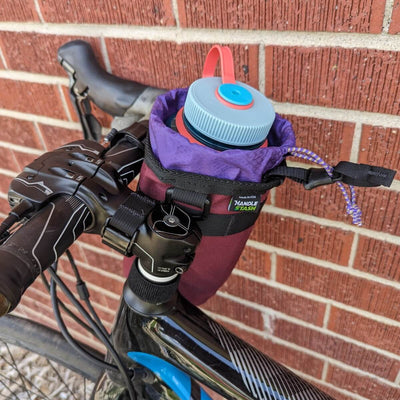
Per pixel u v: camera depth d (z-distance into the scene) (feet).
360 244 1.82
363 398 2.53
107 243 1.20
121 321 1.49
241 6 1.41
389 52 1.31
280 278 2.20
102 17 1.69
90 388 3.52
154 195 1.22
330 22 1.32
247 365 1.41
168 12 1.55
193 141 1.11
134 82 1.78
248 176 1.09
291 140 1.19
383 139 1.49
